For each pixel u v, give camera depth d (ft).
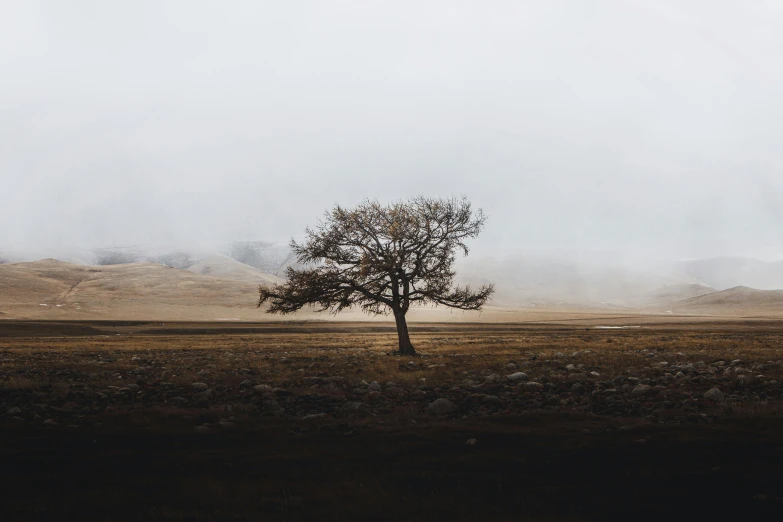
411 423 40.01
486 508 24.00
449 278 132.87
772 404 43.73
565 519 22.62
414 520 22.98
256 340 199.11
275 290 134.41
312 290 128.57
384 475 28.43
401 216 131.54
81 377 70.64
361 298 130.52
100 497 25.45
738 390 52.42
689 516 22.57
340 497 25.58
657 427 36.65
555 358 90.84
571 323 535.19
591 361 83.15
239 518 23.25
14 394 53.78
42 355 116.06
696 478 26.81
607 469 28.60
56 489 26.53
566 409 44.21
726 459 29.60
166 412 44.62
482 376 65.82
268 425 40.01
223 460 31.37
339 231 130.93
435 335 243.19
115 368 82.84
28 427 39.40
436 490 26.30
